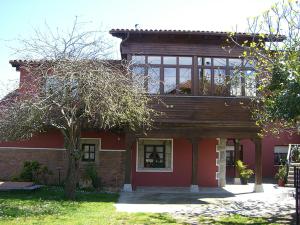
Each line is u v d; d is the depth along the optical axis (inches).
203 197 665.6
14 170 777.6
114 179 773.9
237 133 738.8
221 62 730.8
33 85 559.5
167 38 727.1
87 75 527.2
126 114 595.8
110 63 591.5
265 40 666.2
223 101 725.3
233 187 823.7
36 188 661.9
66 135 581.9
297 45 470.9
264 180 995.3
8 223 399.5
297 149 903.7
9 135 564.4
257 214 508.1
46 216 442.6
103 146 780.6
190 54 727.1
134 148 814.5
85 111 517.0
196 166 734.5
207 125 733.3
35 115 520.1
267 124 618.8
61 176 773.3
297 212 412.5
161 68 725.3
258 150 744.3
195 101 722.8
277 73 429.7
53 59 550.0
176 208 547.2
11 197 582.9
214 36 723.4
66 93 533.0
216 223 442.6
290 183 837.2
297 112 398.0
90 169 745.6
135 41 725.9
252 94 705.6
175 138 762.8
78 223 407.5
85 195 636.7
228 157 1062.4
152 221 442.0
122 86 573.0
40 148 781.3
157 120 715.4
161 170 811.4
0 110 569.3
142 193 700.0
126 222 430.0
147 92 688.4
